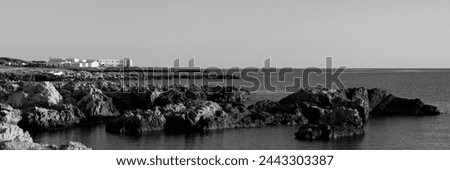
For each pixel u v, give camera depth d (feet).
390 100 326.65
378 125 267.39
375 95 327.67
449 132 243.60
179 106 273.54
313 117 279.69
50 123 250.57
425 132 243.19
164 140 219.41
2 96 294.66
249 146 205.98
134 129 237.25
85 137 227.61
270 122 261.24
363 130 233.96
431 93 513.45
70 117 260.01
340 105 298.97
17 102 280.51
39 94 281.33
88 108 276.62
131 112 257.75
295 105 289.12
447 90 560.20
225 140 219.00
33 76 607.78
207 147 204.64
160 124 242.37
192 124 241.55
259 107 287.07
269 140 218.79
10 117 235.40
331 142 214.07
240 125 252.62
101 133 237.86
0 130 144.97
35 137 227.40
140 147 204.85
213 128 244.42
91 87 315.17
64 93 305.32
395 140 220.84
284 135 230.48
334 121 236.22
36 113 247.70
